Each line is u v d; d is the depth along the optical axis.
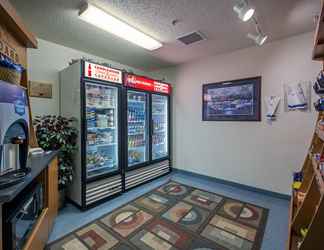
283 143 2.60
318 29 1.23
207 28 2.26
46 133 2.22
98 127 2.63
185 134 3.70
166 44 2.74
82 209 2.26
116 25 2.13
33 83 2.52
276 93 2.63
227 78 3.09
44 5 1.79
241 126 2.98
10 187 1.00
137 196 2.69
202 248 1.64
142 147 3.32
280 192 2.64
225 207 2.36
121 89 2.72
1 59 1.21
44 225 1.52
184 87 3.67
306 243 0.93
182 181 3.33
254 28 2.25
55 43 2.71
